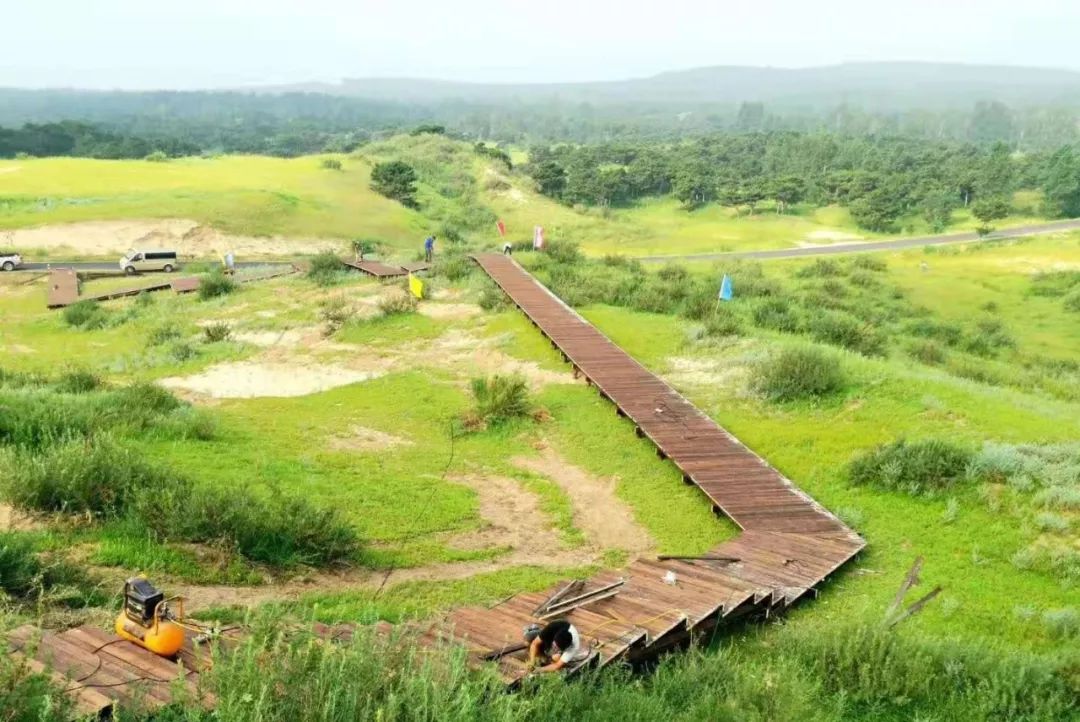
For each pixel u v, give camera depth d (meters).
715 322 33.31
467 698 6.98
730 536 18.11
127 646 9.24
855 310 50.41
